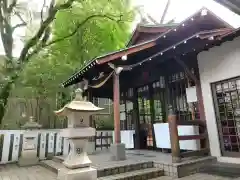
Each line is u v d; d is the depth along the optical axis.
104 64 5.18
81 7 10.25
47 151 6.62
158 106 6.34
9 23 8.68
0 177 4.22
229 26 4.69
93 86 6.23
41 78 9.01
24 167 5.46
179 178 3.74
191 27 4.71
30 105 10.36
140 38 7.34
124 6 10.72
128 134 6.96
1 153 6.05
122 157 4.73
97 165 4.08
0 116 7.62
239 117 4.37
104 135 7.80
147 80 6.68
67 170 2.58
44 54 9.57
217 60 4.79
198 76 5.21
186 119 5.46
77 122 2.73
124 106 7.84
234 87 4.51
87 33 10.95
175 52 4.88
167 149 5.77
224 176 3.52
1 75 7.32
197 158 4.45
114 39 11.62
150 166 4.38
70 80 6.58
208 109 4.90
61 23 10.64
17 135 6.39
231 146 4.47
